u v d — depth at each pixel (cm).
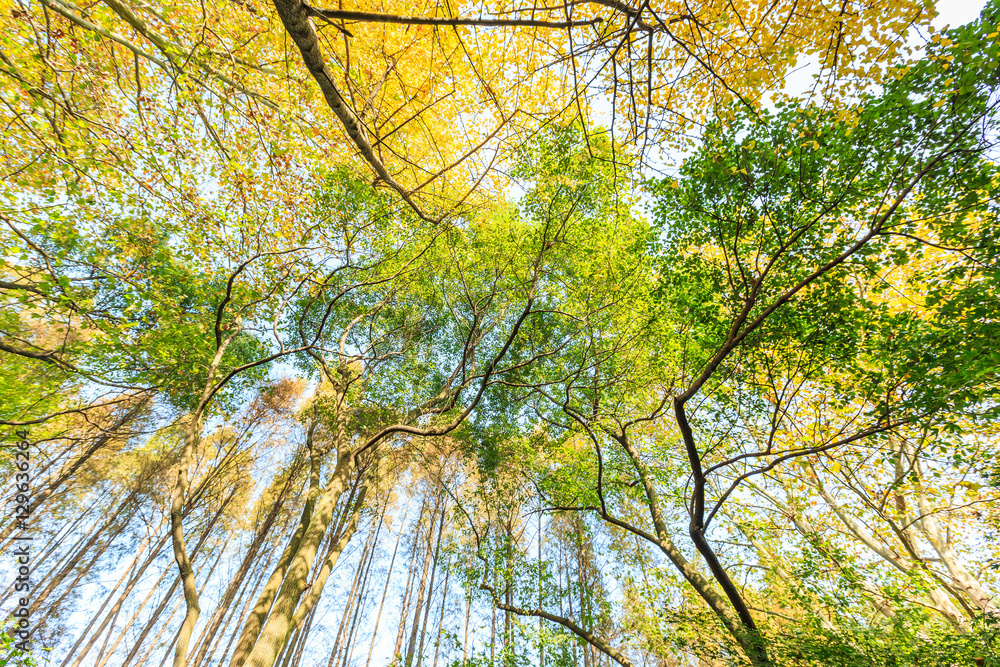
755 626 660
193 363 1092
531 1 327
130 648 1606
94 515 1527
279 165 968
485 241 1090
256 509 1847
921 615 692
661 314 950
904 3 485
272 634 787
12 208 670
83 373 779
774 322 758
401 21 321
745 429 982
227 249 970
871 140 637
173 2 745
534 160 731
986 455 695
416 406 1421
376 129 711
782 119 660
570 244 904
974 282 637
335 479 1054
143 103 833
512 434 1345
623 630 1008
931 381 620
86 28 691
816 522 945
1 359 766
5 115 666
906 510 884
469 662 880
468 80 745
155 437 1535
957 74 555
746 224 743
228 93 823
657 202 817
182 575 599
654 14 336
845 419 816
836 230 727
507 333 1388
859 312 698
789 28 491
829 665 577
